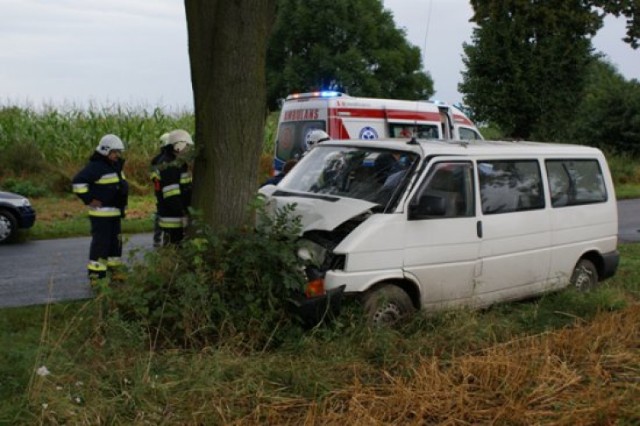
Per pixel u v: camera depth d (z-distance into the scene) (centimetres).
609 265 852
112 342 519
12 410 434
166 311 575
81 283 889
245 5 657
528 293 757
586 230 821
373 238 616
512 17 1309
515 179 748
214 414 451
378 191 664
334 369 532
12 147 1952
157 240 958
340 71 3531
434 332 612
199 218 626
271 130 2289
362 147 727
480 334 615
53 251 1130
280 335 579
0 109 2136
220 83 666
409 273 641
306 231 628
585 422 457
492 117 2178
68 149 2077
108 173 786
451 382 507
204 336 564
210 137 674
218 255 601
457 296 685
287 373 509
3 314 682
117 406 453
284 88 3678
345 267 603
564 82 2138
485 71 2164
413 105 1445
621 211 1953
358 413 450
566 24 1269
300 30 3612
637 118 3094
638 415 465
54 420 427
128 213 1567
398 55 3712
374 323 619
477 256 695
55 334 575
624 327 654
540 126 2147
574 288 784
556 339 603
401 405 471
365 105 1375
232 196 672
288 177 753
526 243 744
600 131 3222
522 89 2105
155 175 864
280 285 589
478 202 700
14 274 938
